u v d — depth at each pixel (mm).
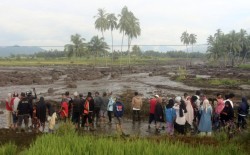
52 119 16953
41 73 72625
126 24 112875
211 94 37094
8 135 15094
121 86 47969
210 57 150000
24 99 17156
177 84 50781
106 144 8383
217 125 15633
